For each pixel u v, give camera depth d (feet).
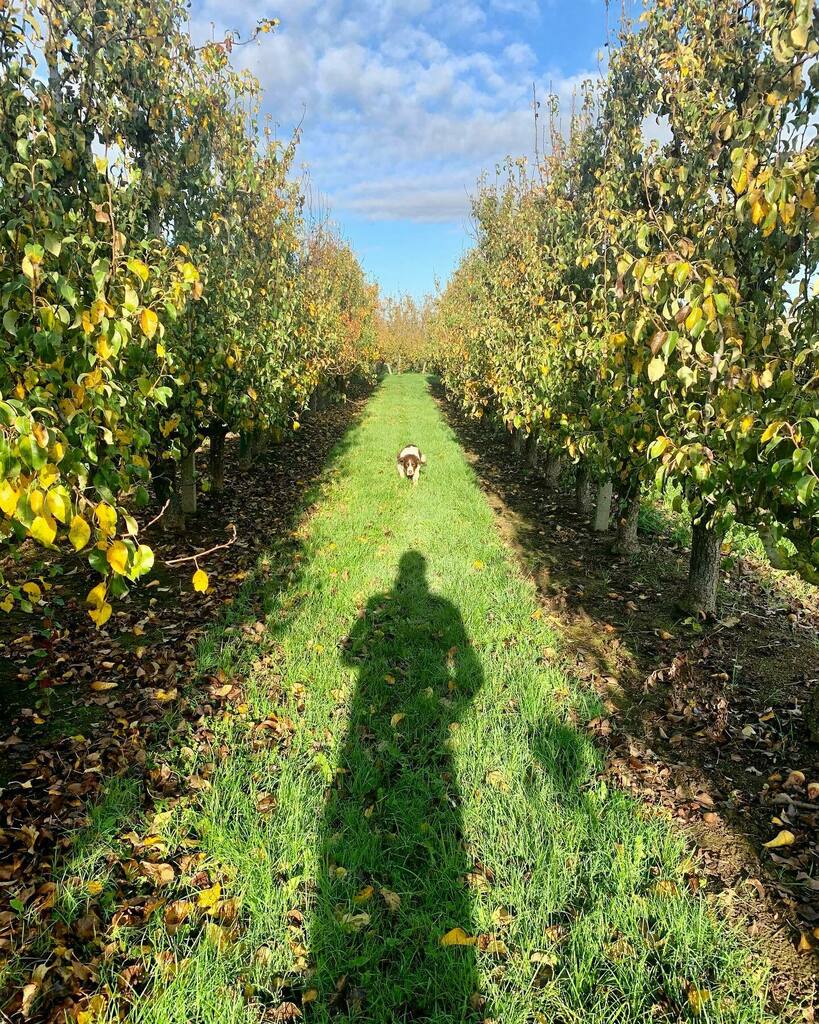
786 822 10.21
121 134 16.94
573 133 26.04
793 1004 7.34
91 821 9.64
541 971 7.73
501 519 29.35
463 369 51.47
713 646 16.46
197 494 30.73
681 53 15.30
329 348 51.06
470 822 10.03
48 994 7.18
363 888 8.82
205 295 21.57
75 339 9.56
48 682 13.76
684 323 9.80
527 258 30.94
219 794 10.40
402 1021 7.09
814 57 9.50
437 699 13.48
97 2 17.19
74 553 21.25
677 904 8.47
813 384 9.15
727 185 13.76
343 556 22.45
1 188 10.83
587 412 20.70
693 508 12.92
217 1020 6.95
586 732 12.53
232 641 15.79
